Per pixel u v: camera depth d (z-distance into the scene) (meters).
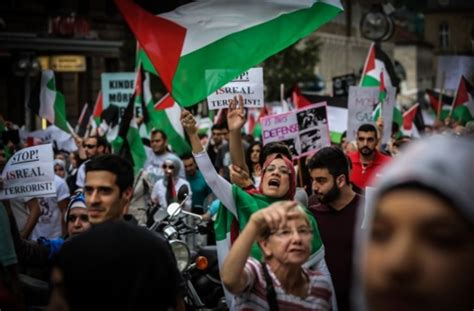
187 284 6.96
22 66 25.97
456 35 102.81
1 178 7.11
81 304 2.27
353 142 11.72
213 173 5.61
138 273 2.29
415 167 1.20
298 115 9.65
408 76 96.06
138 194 11.38
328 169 5.64
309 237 3.72
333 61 85.19
